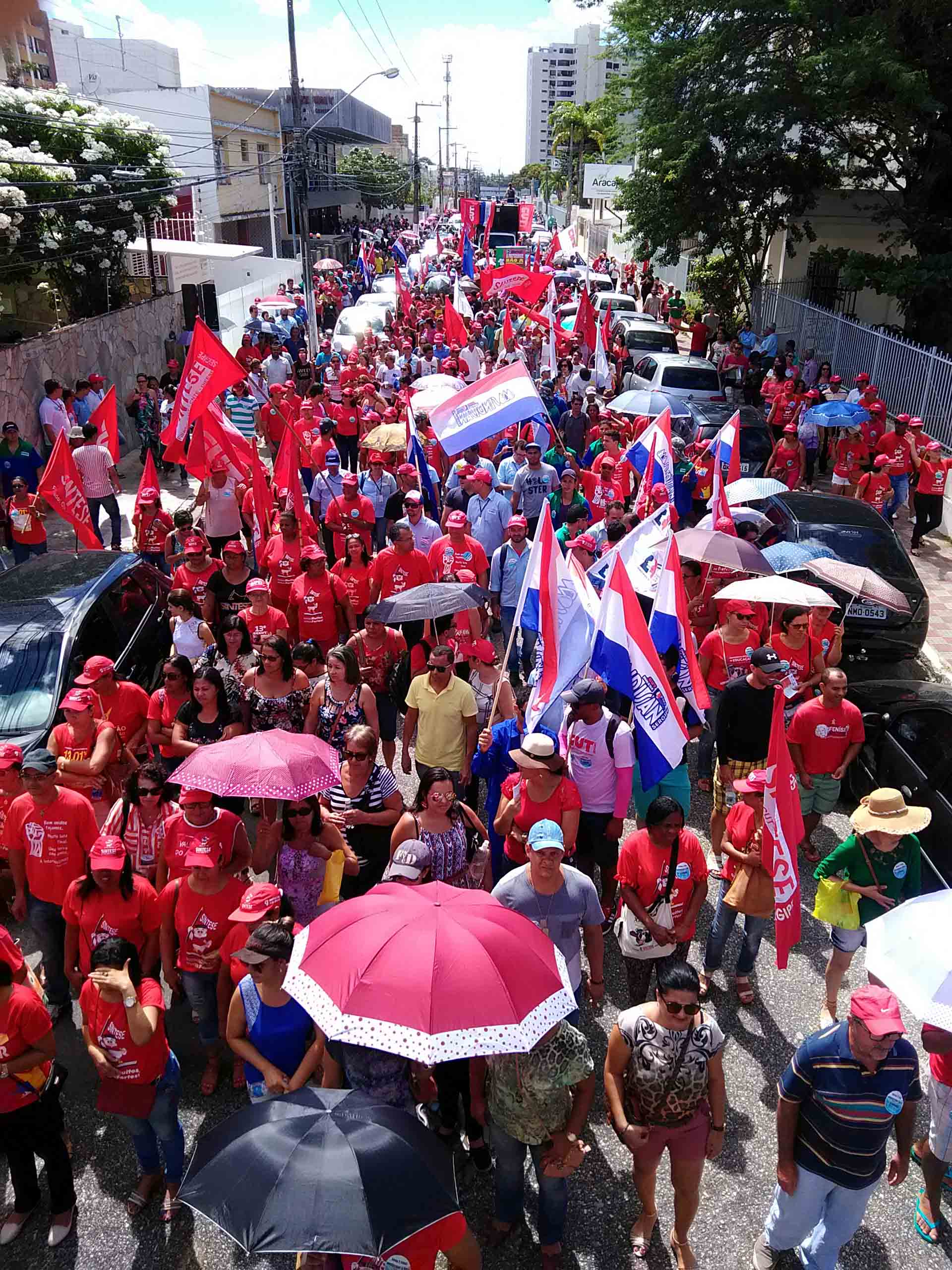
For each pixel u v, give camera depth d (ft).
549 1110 13.62
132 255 88.33
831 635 26.78
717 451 38.50
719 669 26.66
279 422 53.57
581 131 285.23
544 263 124.16
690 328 108.68
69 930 17.79
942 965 13.98
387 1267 11.93
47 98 66.85
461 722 22.74
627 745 19.92
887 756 25.34
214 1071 18.06
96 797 21.84
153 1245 15.17
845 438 51.03
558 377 61.87
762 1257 14.76
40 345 57.06
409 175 299.99
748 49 67.72
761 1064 18.94
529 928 13.51
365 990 12.25
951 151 64.39
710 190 76.02
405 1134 11.48
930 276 62.64
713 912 23.58
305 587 29.71
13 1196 16.17
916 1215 15.98
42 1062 14.53
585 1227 15.55
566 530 32.71
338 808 20.08
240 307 104.63
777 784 17.80
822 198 83.92
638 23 73.36
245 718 24.14
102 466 44.04
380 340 81.51
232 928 16.58
